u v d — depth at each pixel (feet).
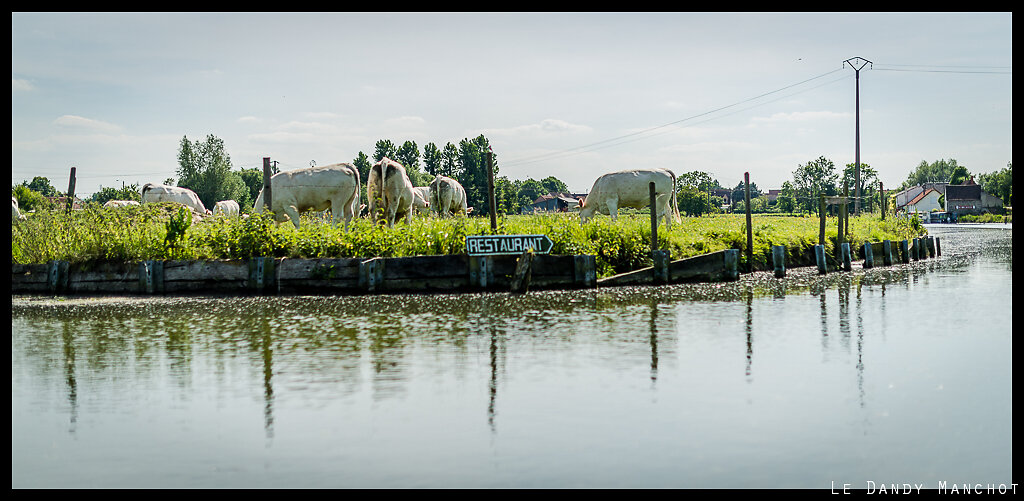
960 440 30.04
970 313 57.36
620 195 100.78
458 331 50.42
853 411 33.09
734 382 37.42
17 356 44.47
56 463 28.55
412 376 38.99
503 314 57.21
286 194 83.66
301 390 36.81
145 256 71.82
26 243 75.15
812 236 98.63
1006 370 39.65
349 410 33.86
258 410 34.01
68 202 83.56
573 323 53.16
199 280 70.13
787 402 34.30
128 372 40.52
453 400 34.99
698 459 28.27
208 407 34.53
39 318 57.93
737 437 30.27
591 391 36.06
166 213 78.28
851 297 66.59
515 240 70.28
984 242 161.79
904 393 35.60
